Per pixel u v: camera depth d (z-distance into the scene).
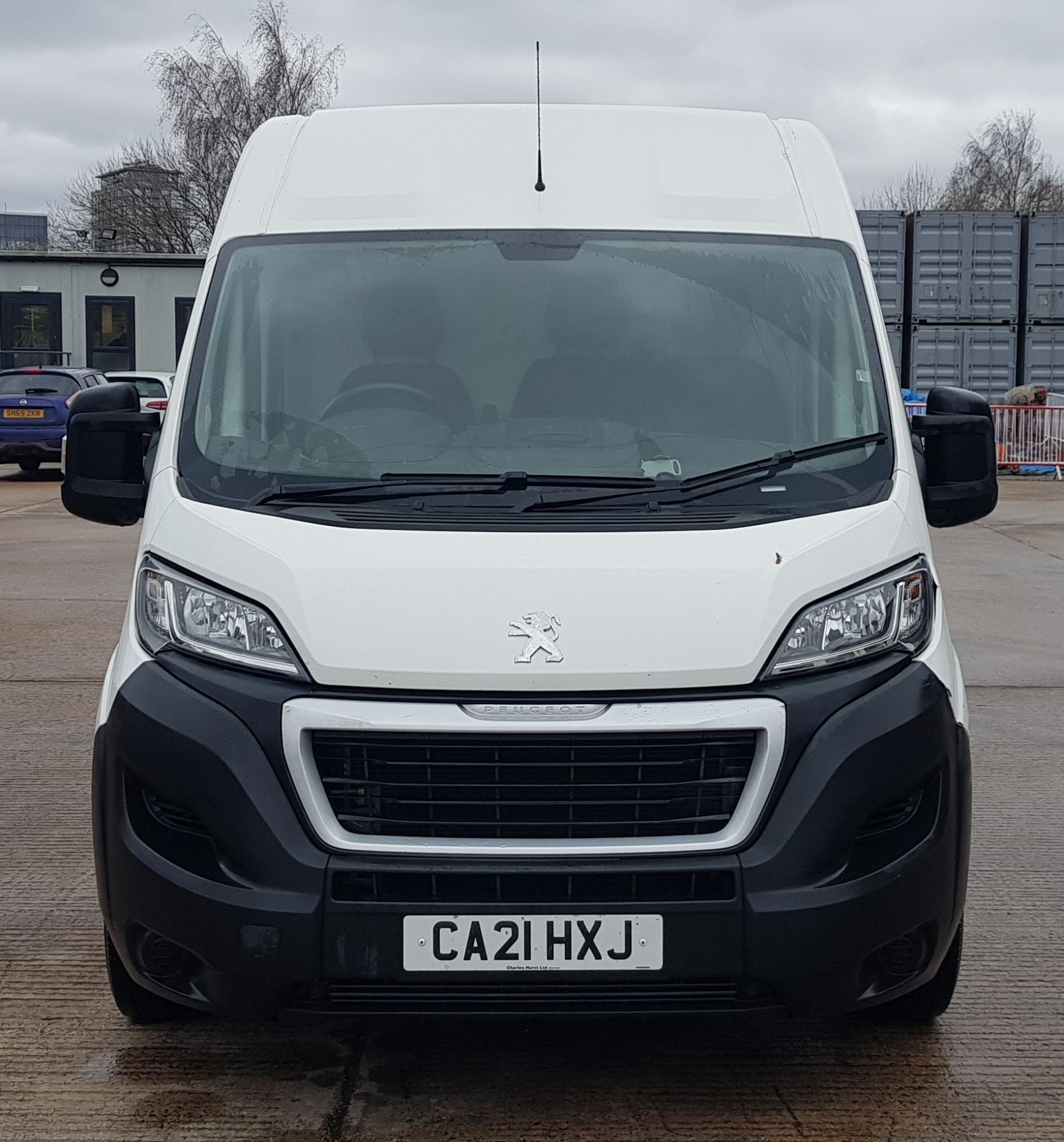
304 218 4.40
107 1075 3.72
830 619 3.38
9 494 21.39
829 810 3.24
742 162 4.58
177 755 3.28
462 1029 4.01
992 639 10.20
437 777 3.25
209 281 4.28
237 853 3.23
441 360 4.08
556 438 3.91
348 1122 3.48
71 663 9.09
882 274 25.16
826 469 3.80
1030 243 24.91
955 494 4.18
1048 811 6.17
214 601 3.40
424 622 3.29
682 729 3.22
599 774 3.25
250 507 3.62
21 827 5.79
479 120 4.61
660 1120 3.51
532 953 3.20
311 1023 4.04
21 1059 3.81
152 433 4.50
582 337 4.12
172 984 3.43
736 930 3.20
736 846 3.24
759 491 3.70
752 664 3.28
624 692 3.26
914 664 3.46
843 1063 3.82
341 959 3.20
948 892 3.41
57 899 4.99
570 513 3.60
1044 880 5.29
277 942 3.19
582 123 4.61
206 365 4.05
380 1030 4.00
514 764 3.23
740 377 4.07
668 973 3.21
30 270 31.81
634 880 3.21
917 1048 3.91
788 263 4.33
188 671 3.37
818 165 4.63
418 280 4.23
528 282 4.23
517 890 3.22
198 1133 3.42
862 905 3.24
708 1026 4.05
